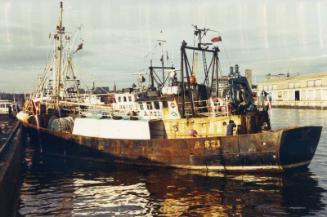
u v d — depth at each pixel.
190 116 31.05
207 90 32.53
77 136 34.59
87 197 22.39
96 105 36.84
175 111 31.02
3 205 14.93
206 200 21.08
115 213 19.25
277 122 70.94
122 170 29.97
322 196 21.22
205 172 27.72
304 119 75.75
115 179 26.97
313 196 21.25
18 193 23.55
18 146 28.73
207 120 29.39
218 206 19.97
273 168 25.95
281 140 25.14
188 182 25.22
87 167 31.75
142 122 31.55
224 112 29.27
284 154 25.50
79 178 27.70
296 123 67.44
